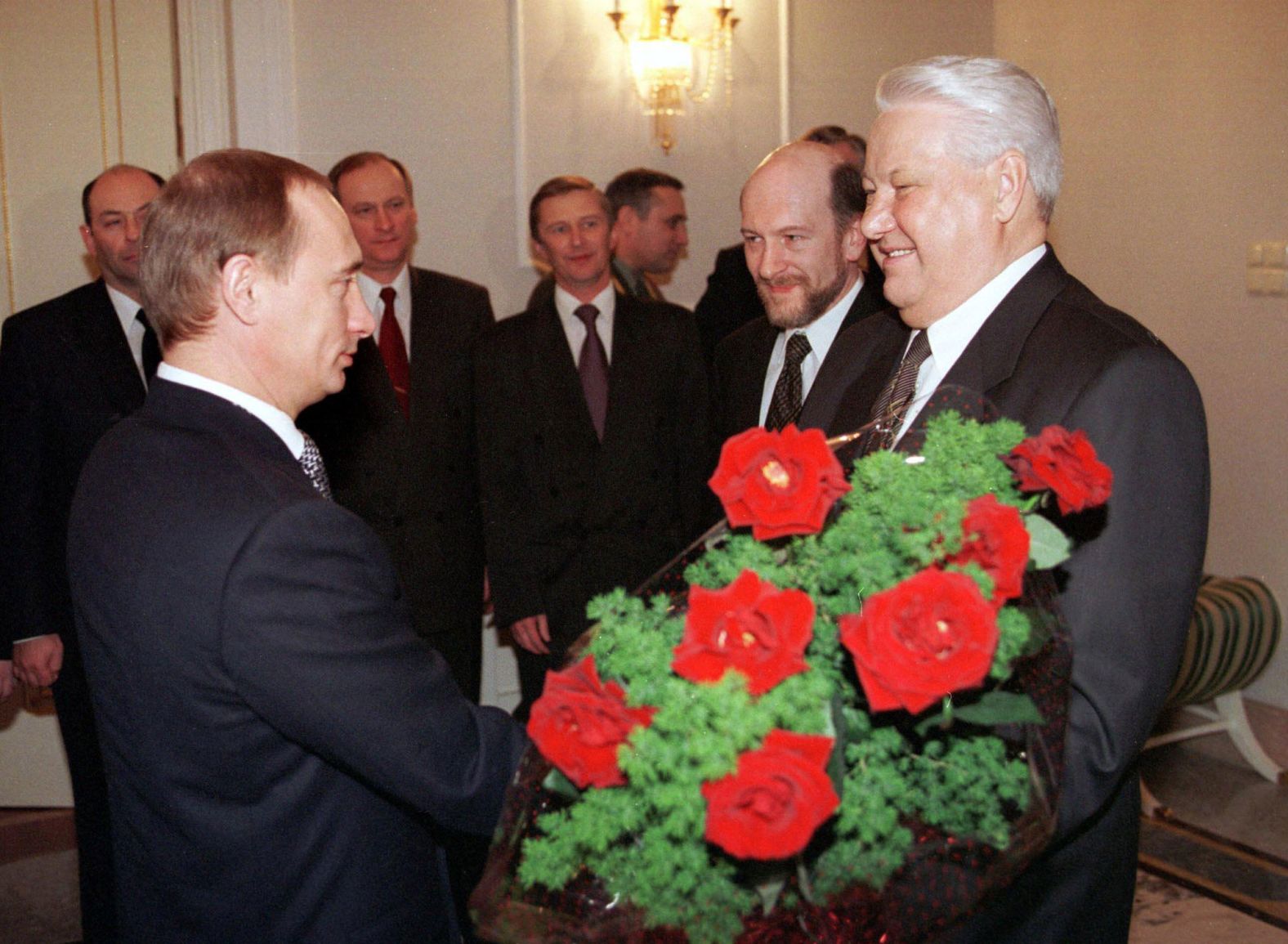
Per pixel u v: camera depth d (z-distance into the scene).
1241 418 4.07
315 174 1.33
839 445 1.35
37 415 2.72
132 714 1.21
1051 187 1.47
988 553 0.94
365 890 1.25
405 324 3.26
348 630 1.17
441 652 3.21
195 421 1.25
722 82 4.62
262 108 3.92
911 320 1.53
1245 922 2.89
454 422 3.22
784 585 1.00
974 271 1.46
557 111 4.33
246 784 1.21
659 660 0.94
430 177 4.18
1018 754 1.04
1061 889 1.36
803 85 4.77
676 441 3.23
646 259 4.13
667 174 4.37
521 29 4.23
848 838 0.96
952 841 1.00
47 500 2.74
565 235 3.21
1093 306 1.42
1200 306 4.20
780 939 0.99
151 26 3.88
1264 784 3.70
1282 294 3.89
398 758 1.17
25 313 2.81
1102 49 4.55
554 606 3.14
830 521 1.05
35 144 3.79
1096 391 1.31
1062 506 1.03
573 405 3.17
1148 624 1.25
